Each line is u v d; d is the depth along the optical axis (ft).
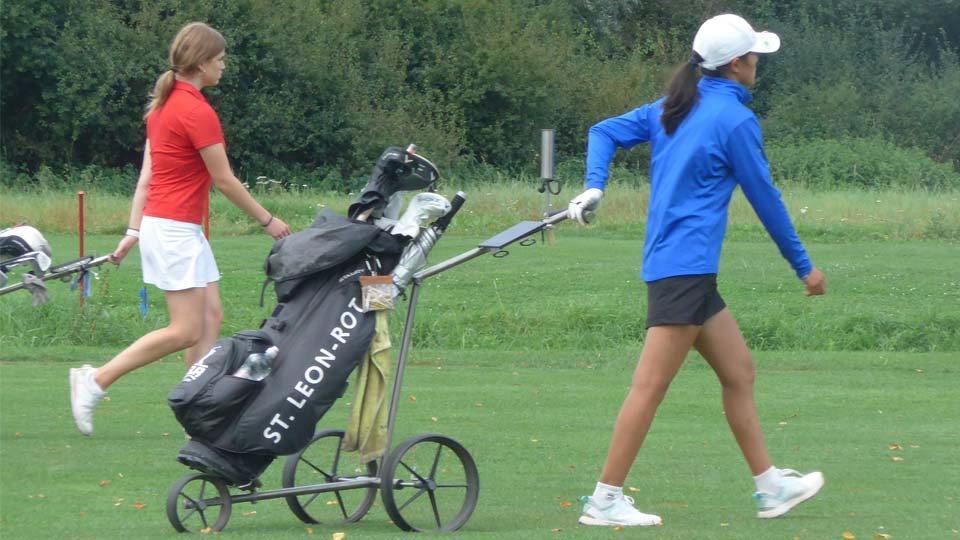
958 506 68.95
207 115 77.92
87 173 393.09
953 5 637.71
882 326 161.79
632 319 162.30
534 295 179.01
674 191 61.67
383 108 479.82
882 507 68.59
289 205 282.77
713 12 623.77
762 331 158.71
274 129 457.27
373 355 60.18
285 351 58.29
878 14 647.97
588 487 73.46
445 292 178.70
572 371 125.80
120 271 190.29
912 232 265.75
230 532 60.59
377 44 490.49
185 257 79.71
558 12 568.82
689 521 64.64
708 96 62.54
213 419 56.90
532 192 297.74
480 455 82.43
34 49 414.41
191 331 80.74
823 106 559.38
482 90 491.31
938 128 568.82
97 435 86.07
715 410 102.06
